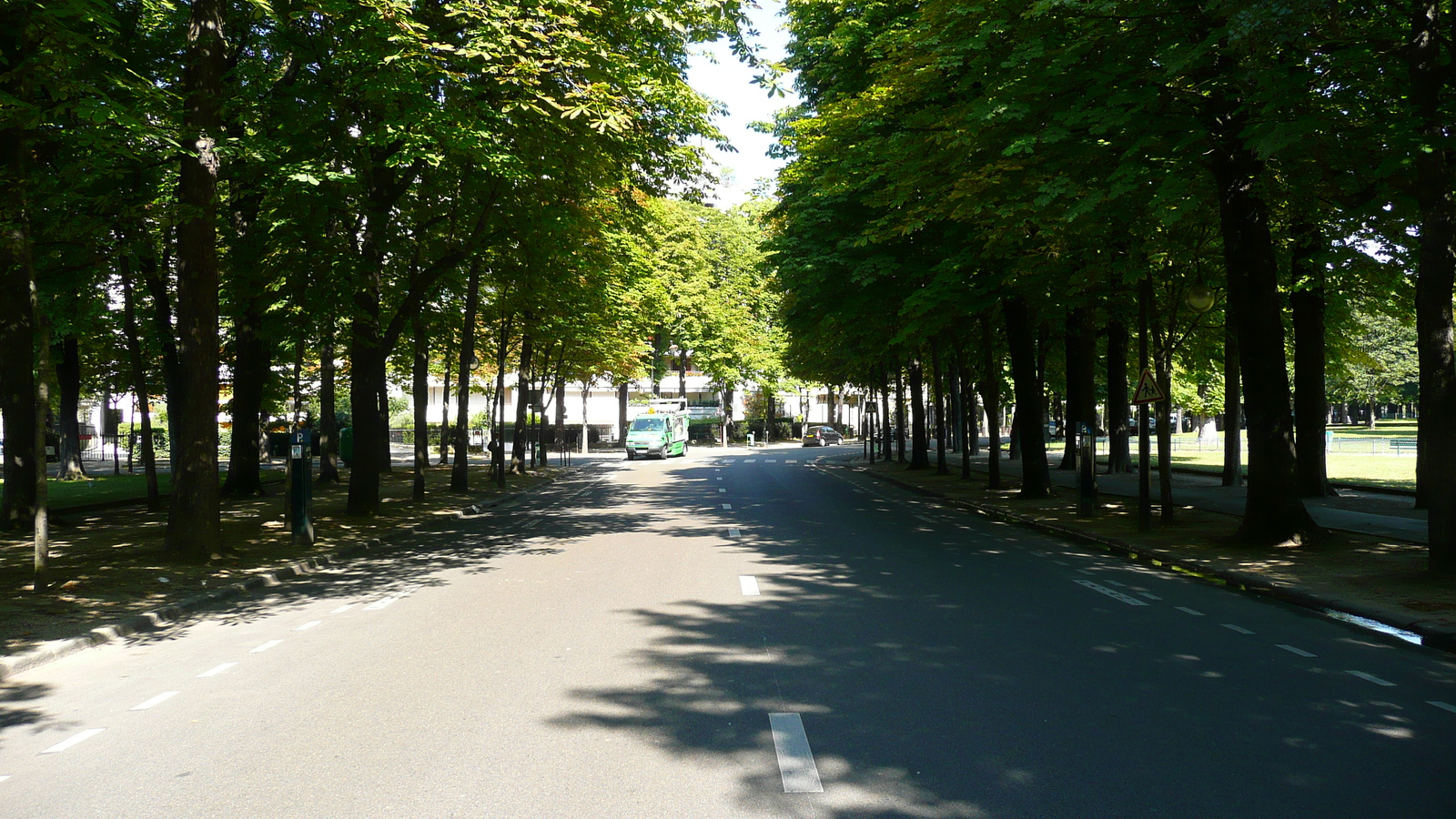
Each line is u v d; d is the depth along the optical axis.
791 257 22.77
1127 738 5.46
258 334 16.95
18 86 10.66
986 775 4.88
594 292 29.50
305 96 15.06
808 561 13.12
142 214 12.16
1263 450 13.70
